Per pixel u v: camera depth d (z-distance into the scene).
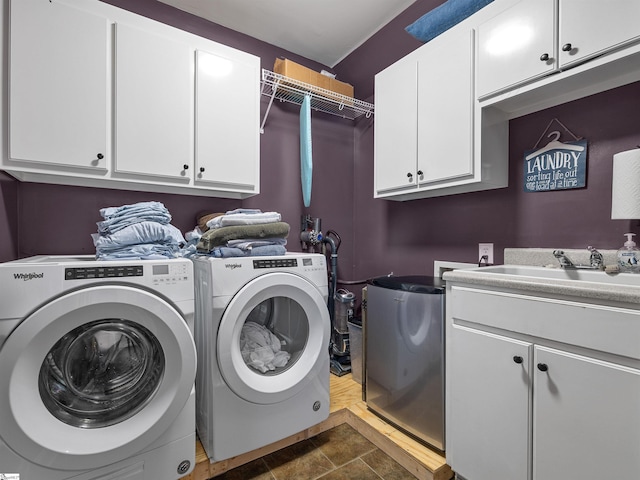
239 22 2.24
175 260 1.23
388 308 1.64
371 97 2.56
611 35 1.08
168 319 1.14
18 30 1.29
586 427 0.93
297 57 2.63
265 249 1.54
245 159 1.90
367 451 1.57
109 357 1.18
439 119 1.66
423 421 1.46
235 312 1.33
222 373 1.30
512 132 1.66
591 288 0.92
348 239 2.79
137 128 1.56
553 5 1.22
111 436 1.06
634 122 1.27
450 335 1.34
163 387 1.16
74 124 1.41
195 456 1.33
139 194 1.92
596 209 1.37
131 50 1.55
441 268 2.04
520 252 1.58
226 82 1.83
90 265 1.05
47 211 1.67
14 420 0.91
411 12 2.11
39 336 0.95
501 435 1.13
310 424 1.58
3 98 1.27
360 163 2.75
